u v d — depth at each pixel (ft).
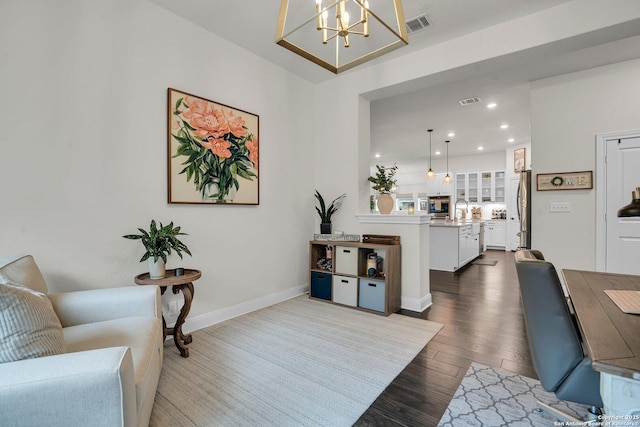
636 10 7.17
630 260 10.67
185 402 5.48
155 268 7.04
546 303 3.81
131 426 3.24
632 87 10.60
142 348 4.53
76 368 2.99
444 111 16.37
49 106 6.37
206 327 9.02
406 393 5.79
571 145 11.62
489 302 11.53
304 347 7.69
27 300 3.38
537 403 5.29
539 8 8.14
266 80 10.99
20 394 2.80
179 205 8.52
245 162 10.18
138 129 7.70
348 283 10.91
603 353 2.80
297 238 12.34
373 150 27.25
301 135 12.48
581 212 11.43
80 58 6.78
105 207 7.14
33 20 6.19
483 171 28.99
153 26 8.00
